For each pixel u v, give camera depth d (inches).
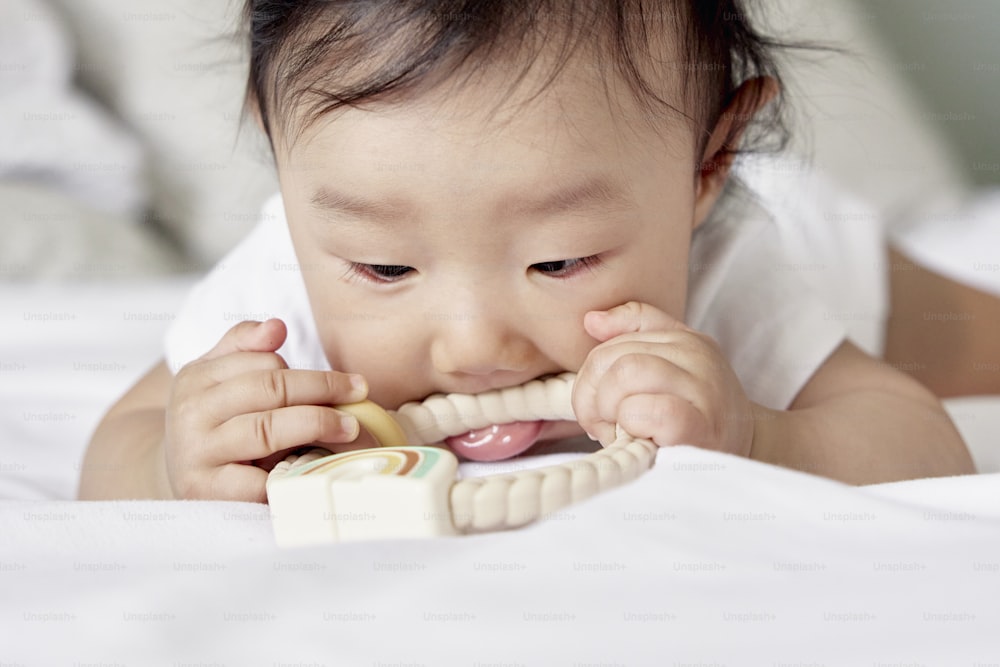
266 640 24.1
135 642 24.0
